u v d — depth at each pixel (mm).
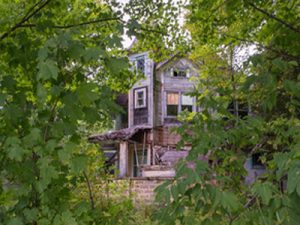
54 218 1644
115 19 2912
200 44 4809
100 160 3650
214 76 7316
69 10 3355
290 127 1980
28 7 2885
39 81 1616
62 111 1641
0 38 2078
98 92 1795
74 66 1747
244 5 3650
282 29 2979
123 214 2562
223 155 1971
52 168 1545
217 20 4215
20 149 1519
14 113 1640
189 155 1646
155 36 4277
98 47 1615
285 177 1450
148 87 17469
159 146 16375
